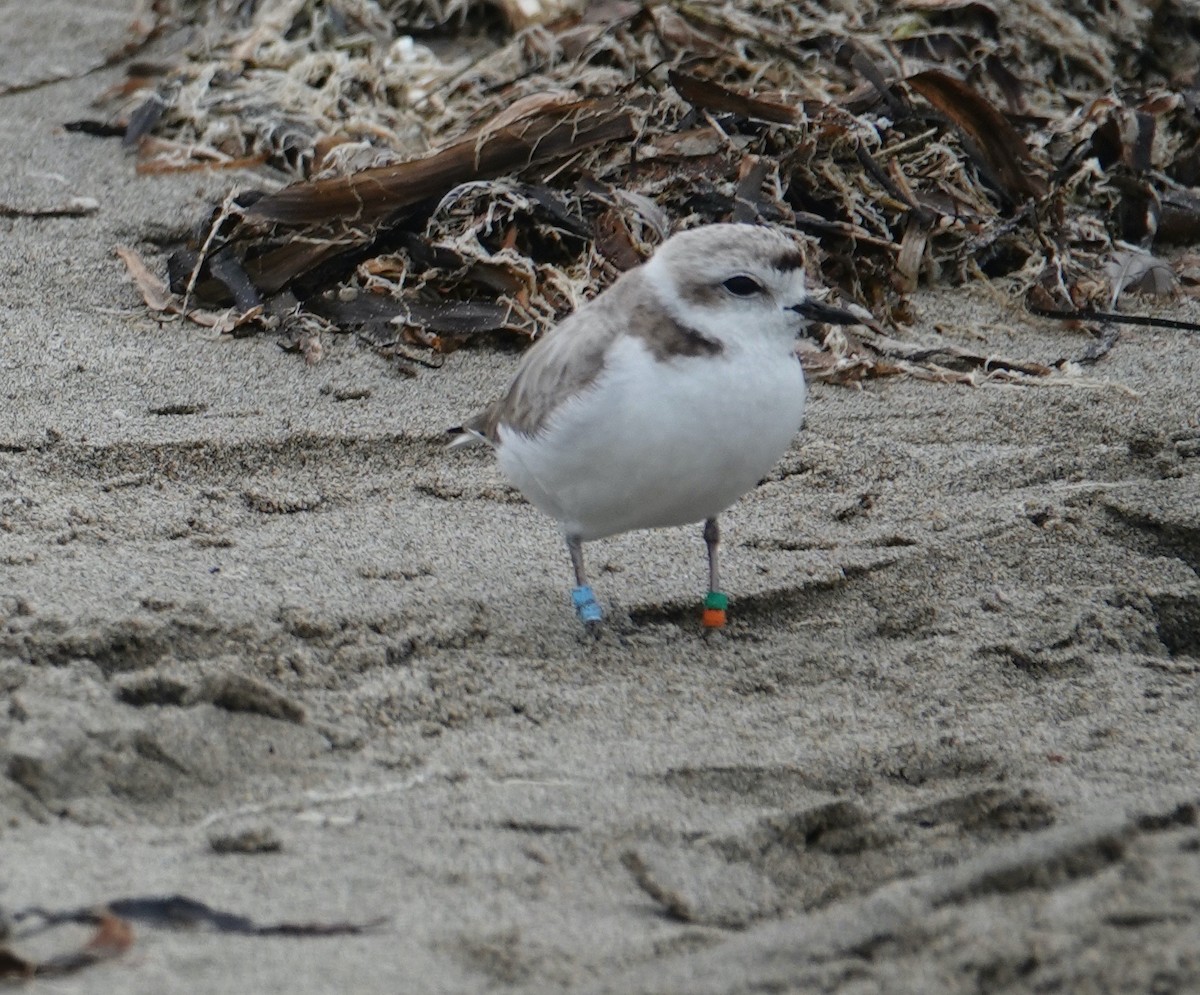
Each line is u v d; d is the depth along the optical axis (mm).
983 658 8477
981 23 15211
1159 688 8141
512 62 14914
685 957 5750
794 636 8789
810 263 12180
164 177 13844
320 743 7207
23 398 10594
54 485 9680
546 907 6098
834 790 7270
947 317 12555
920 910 5949
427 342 11680
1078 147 13711
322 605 8367
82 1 18234
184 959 5426
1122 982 5465
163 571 8617
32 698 6910
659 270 7805
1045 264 12953
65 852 6070
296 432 10422
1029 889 6125
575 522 8414
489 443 8906
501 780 7090
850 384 11492
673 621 8898
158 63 15742
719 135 12852
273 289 12078
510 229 12250
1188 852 6207
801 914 6277
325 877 6148
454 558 9250
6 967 5191
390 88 14891
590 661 8336
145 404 10664
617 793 7035
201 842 6340
